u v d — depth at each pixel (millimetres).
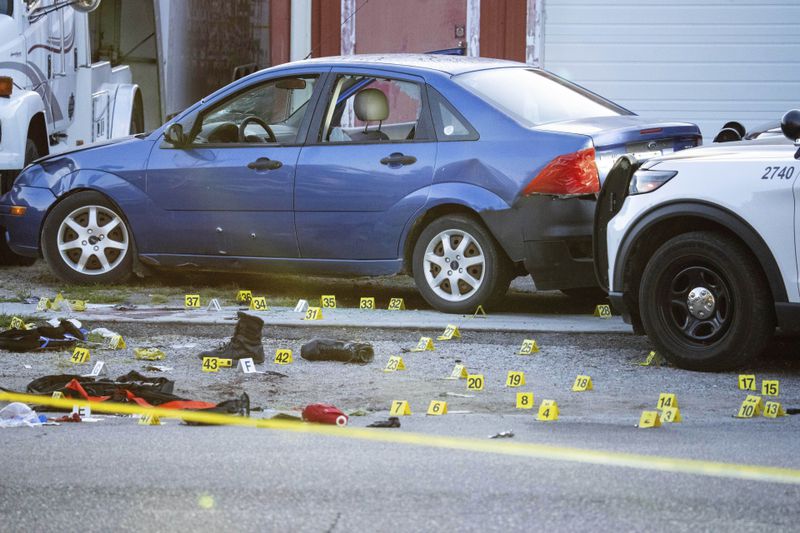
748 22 47531
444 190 27734
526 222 26938
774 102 47719
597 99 30062
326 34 48750
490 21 48000
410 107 29297
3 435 16953
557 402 19828
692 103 48000
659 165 23078
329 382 21438
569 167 26594
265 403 19797
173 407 18797
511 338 25562
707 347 22250
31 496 13859
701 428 17594
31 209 31844
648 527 12711
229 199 29891
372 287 32906
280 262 29641
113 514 13203
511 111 27875
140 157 31016
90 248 31625
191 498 13766
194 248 30516
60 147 38000
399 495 13836
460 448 16078
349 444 16344
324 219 28953
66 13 38438
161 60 45438
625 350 24391
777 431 17375
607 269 24203
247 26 48688
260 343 23078
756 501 13594
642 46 47906
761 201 21625
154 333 26109
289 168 29250
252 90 30406
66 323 24500
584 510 13273
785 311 21484
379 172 28406
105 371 22031
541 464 15203
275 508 13375
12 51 34594
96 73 41688
